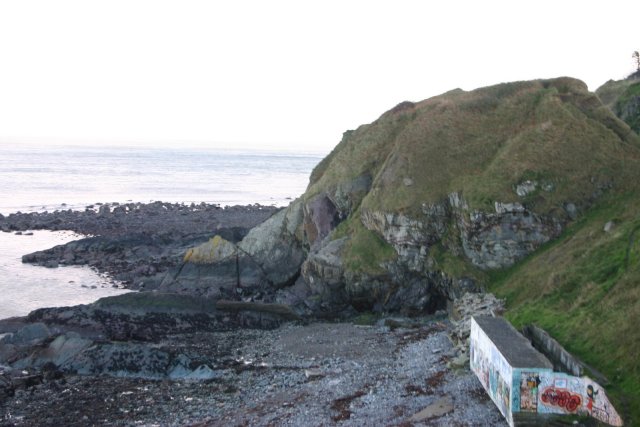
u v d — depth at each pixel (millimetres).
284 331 54938
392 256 60656
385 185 65188
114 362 44406
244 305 58125
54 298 69312
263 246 73312
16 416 36688
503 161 60281
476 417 30094
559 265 47656
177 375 43375
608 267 39875
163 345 50125
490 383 32156
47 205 147375
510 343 31891
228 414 35719
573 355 31656
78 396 39719
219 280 70688
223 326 56344
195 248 73062
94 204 150125
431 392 34625
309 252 68188
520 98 69812
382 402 34156
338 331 53594
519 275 52062
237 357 47156
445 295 58219
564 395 27719
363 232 64500
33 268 84000
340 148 86250
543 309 40156
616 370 28828
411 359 42188
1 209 139125
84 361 44688
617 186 56562
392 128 75312
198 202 162875
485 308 47719
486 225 56375
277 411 35062
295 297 64938
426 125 69188
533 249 55156
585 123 63469
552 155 59375
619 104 80875
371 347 47375
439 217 60000
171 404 38094
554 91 69250
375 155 73062
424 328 51562
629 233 42812
